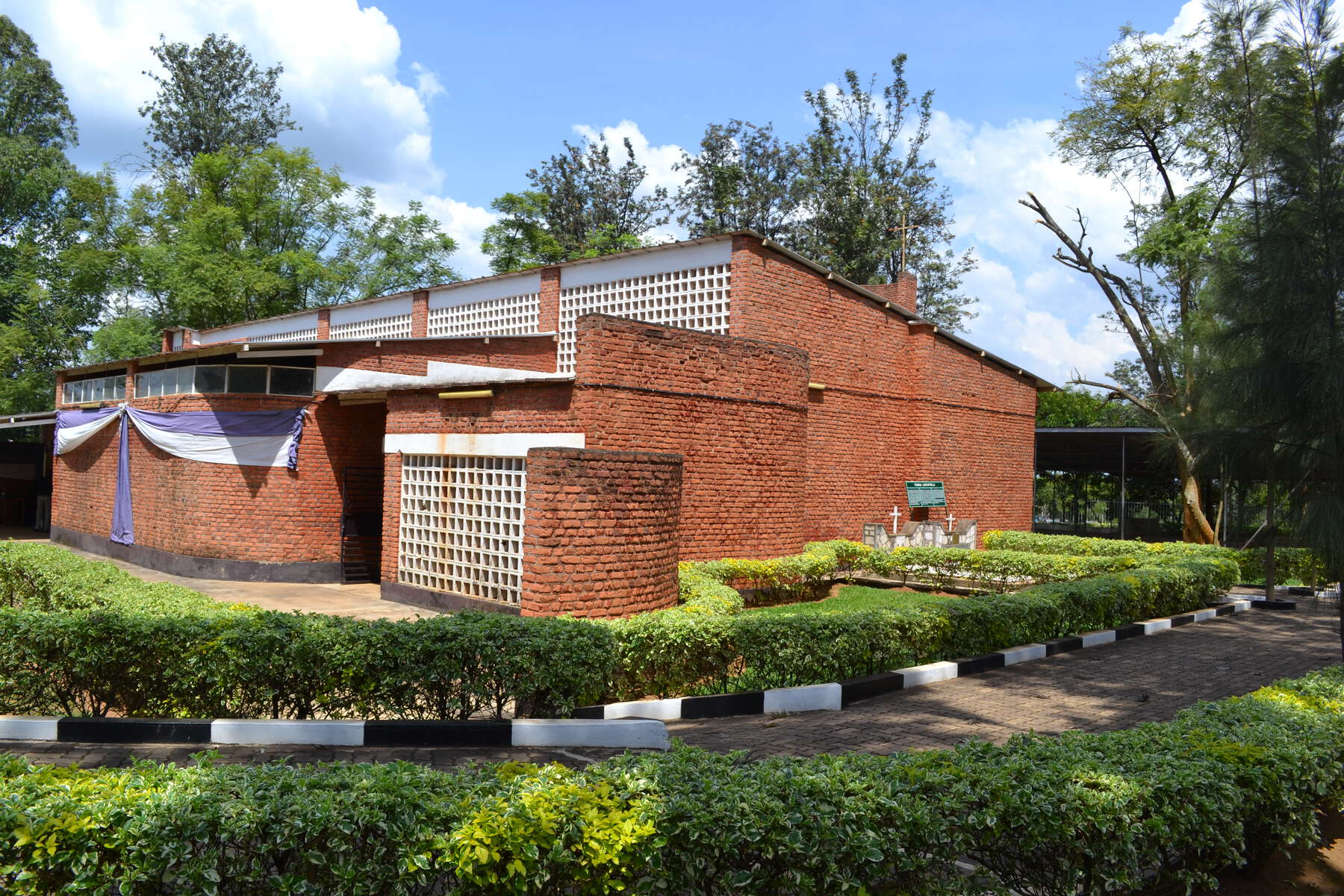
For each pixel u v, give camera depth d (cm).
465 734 694
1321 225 802
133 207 3600
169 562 1734
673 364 1396
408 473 1449
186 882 354
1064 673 1040
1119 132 2636
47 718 688
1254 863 540
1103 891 447
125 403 1916
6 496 2897
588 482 1090
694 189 4325
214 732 675
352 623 731
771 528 1579
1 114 3719
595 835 371
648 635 811
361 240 3919
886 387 2056
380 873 366
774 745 716
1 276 3750
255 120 4375
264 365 1661
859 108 4112
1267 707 650
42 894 355
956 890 404
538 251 3884
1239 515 921
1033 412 2588
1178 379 1007
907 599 1282
